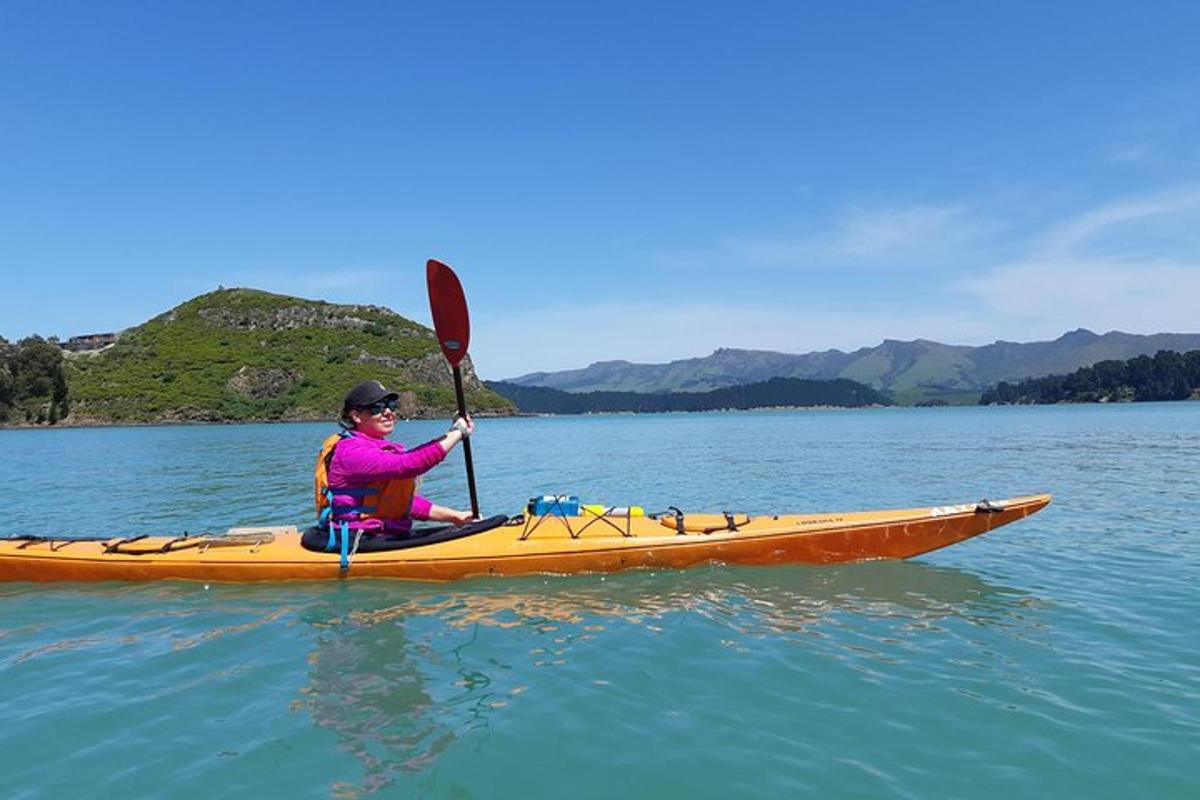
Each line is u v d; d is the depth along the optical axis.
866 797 3.23
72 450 34.84
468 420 7.32
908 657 4.89
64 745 3.73
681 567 7.09
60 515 12.23
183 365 104.31
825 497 13.88
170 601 6.25
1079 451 25.73
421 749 3.64
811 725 3.91
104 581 6.85
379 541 6.84
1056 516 10.66
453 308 7.82
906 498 13.58
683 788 3.30
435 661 4.81
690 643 5.15
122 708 4.15
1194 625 5.56
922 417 99.12
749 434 49.41
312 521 11.38
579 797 3.23
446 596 6.29
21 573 6.95
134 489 16.34
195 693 4.34
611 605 6.04
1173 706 4.12
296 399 102.38
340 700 4.21
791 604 6.07
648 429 67.12
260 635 5.35
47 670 4.77
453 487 17.22
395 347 119.69
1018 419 73.00
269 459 26.91
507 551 6.81
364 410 6.85
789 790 3.29
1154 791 3.28
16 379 84.94
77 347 119.81
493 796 3.23
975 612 5.88
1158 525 9.86
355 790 3.28
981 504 7.61
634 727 3.88
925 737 3.78
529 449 34.59
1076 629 5.47
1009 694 4.30
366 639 5.24
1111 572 7.20
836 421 85.75
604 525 7.27
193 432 64.31
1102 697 4.25
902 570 7.22
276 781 3.36
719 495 14.45
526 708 4.10
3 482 18.31
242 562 6.77
